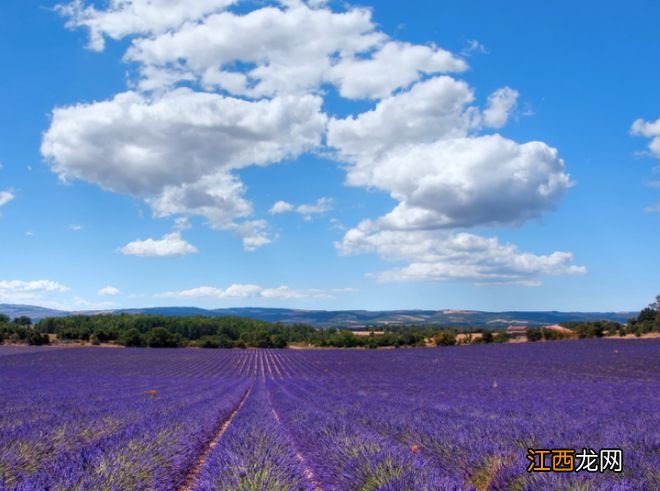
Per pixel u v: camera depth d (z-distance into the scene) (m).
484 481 7.64
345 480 7.82
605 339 79.81
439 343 93.25
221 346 111.88
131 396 24.12
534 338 90.00
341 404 19.22
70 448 10.02
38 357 71.44
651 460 7.78
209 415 15.66
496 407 17.78
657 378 33.81
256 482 7.05
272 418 14.68
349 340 107.25
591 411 16.56
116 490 6.91
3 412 16.11
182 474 9.41
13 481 7.54
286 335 125.50
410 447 9.64
